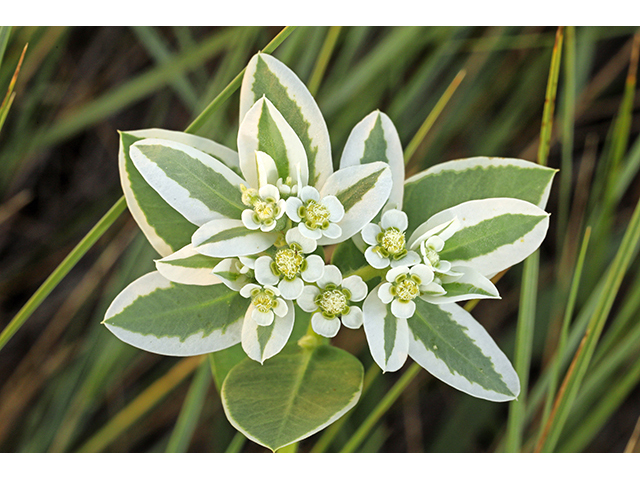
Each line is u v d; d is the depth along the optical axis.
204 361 0.49
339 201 0.41
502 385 0.42
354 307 0.41
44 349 0.54
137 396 0.54
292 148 0.42
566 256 0.52
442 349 0.42
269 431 0.41
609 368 0.49
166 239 0.43
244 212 0.41
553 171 0.42
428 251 0.42
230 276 0.42
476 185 0.43
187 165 0.42
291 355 0.43
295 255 0.41
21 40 0.51
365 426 0.48
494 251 0.42
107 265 0.53
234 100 0.53
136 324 0.42
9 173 0.53
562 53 0.54
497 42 0.54
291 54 0.50
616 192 0.51
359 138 0.43
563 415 0.47
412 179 0.43
